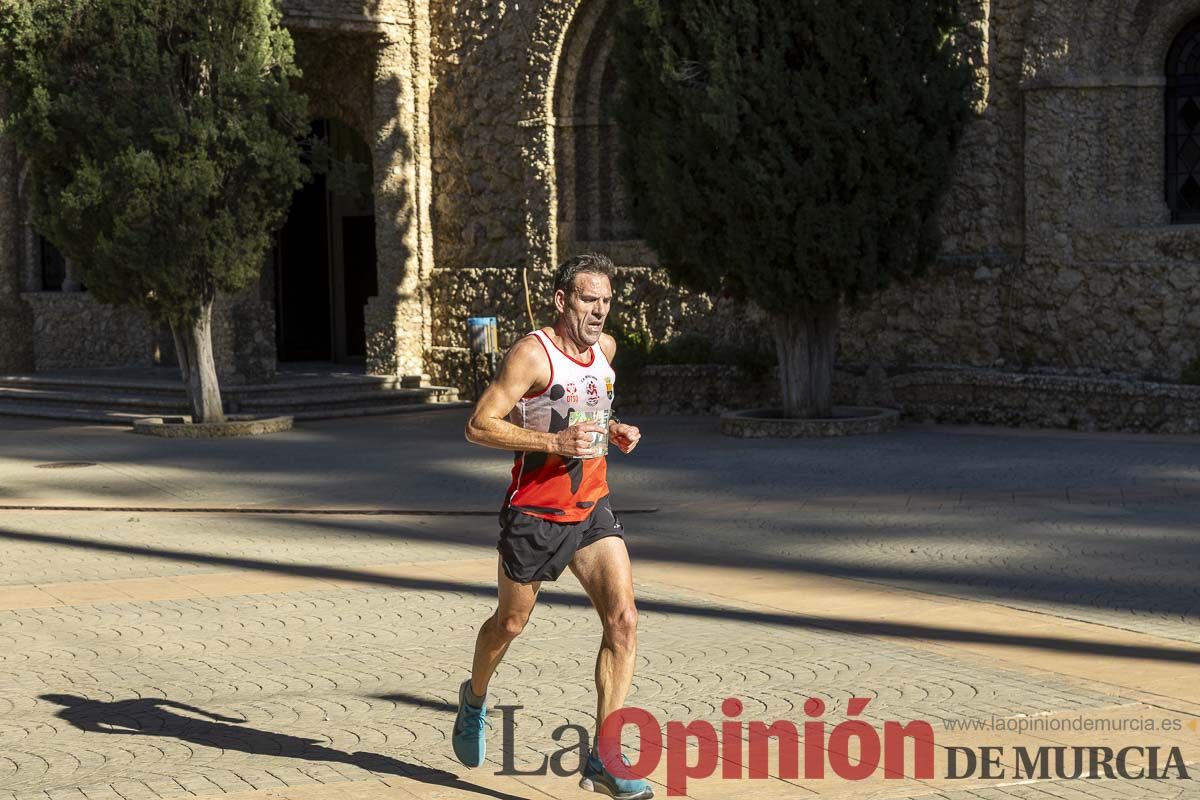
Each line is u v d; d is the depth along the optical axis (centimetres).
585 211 2377
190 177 1900
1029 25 1925
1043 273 1933
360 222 2983
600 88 2341
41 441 2033
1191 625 812
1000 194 1977
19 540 1237
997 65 1961
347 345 3027
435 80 2519
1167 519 1173
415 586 980
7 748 623
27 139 1898
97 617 899
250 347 2362
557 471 533
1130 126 1903
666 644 791
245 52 1944
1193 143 1898
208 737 635
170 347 2811
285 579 1018
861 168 1780
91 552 1166
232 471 1669
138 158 1859
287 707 681
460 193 2509
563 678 724
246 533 1249
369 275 2988
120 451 1888
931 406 1978
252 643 819
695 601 908
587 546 541
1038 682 689
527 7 2364
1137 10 1877
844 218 1778
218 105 1934
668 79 1788
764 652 767
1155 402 1755
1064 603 883
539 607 895
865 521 1217
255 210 2005
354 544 1177
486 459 1728
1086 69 1900
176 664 773
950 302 2006
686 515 1285
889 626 826
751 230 1795
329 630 848
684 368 2181
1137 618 834
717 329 2216
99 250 1925
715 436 1880
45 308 2922
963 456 1605
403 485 1531
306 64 2506
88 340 2898
